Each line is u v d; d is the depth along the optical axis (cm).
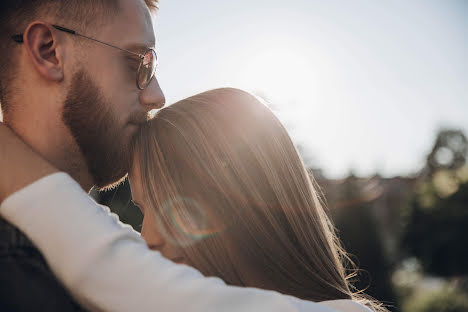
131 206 310
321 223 157
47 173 99
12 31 120
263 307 96
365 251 1304
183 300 93
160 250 142
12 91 121
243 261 138
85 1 124
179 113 150
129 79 135
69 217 95
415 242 1994
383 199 2656
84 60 124
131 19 134
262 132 151
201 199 139
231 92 157
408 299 1388
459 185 1970
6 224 94
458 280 1652
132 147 147
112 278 93
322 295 144
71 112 122
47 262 93
